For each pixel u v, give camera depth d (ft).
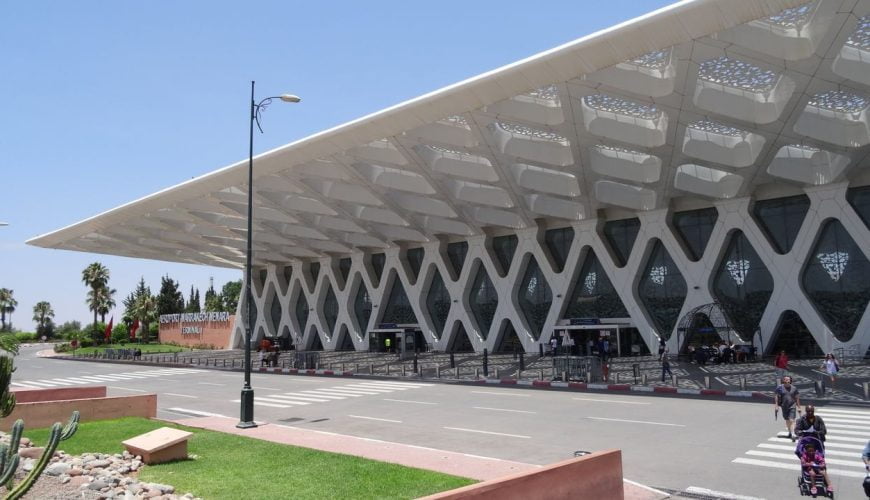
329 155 96.07
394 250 171.12
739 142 91.76
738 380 74.23
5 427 46.55
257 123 58.80
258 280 231.71
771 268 104.17
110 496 26.35
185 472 31.24
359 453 36.78
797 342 103.60
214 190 117.29
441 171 100.68
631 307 121.19
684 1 49.83
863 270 96.78
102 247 187.83
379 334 170.60
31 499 26.21
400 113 75.61
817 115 79.41
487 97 68.59
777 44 56.70
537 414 54.24
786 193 104.73
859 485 29.19
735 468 32.65
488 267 146.72
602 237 126.82
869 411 51.21
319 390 82.02
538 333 139.54
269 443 39.70
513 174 104.22
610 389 73.51
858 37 57.52
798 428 28.84
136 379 112.16
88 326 317.22
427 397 70.28
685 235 117.70
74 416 19.47
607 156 98.22
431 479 28.66
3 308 351.67
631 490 28.35
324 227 147.95
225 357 179.11
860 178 95.91
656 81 66.13
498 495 19.84
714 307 110.52
